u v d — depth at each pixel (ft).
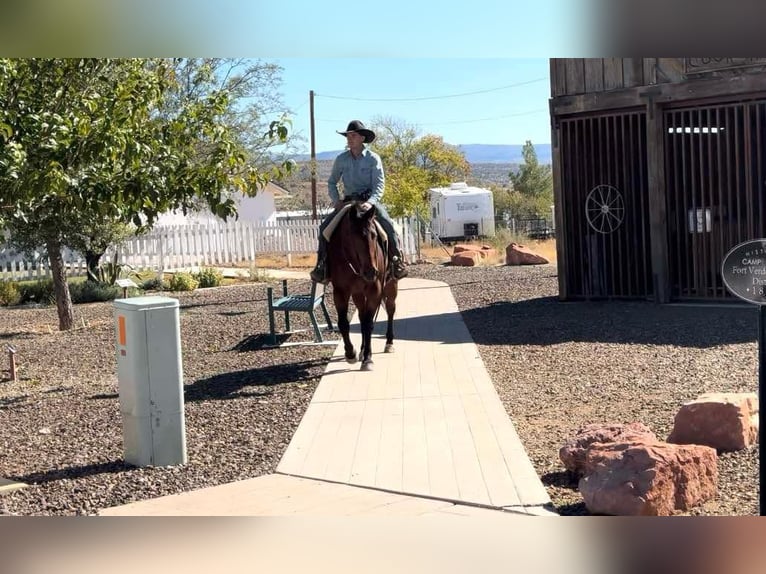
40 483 22.35
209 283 81.05
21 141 24.23
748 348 36.40
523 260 89.20
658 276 49.75
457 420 26.73
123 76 27.89
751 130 48.24
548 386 31.50
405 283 72.54
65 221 46.68
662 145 49.11
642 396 29.30
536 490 20.20
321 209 188.44
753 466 21.45
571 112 51.75
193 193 27.22
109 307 66.85
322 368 36.37
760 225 47.11
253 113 83.51
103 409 30.86
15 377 38.40
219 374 36.35
